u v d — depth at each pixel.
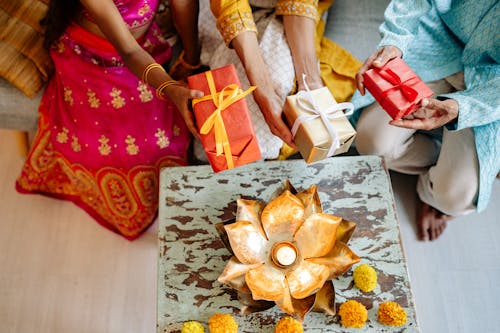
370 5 1.87
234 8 1.47
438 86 1.66
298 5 1.53
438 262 1.88
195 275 1.34
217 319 1.23
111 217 1.86
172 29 1.85
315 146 1.25
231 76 1.31
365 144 1.76
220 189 1.44
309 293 1.20
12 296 1.83
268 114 1.44
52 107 1.72
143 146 1.69
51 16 1.55
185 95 1.31
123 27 1.44
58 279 1.86
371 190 1.43
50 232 1.93
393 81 1.31
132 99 1.65
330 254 1.26
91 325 1.79
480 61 1.53
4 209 1.96
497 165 1.56
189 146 1.81
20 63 1.71
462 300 1.82
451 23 1.55
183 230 1.39
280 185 1.44
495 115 1.37
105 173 1.74
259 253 1.29
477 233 1.92
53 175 1.89
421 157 1.81
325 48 1.77
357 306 1.24
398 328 1.27
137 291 1.84
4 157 2.06
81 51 1.63
